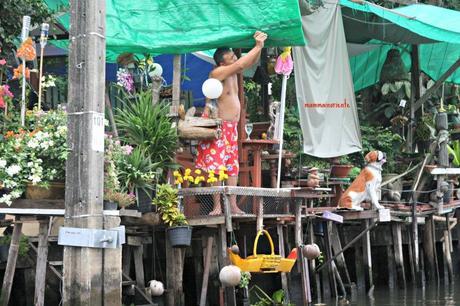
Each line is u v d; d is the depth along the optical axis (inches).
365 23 677.3
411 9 687.1
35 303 345.1
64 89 557.0
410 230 653.3
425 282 673.0
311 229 537.0
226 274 404.8
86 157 303.7
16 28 442.3
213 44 430.9
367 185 567.8
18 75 388.8
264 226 490.3
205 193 415.5
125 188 384.8
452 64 773.9
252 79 605.6
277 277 542.9
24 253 380.5
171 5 433.4
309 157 619.8
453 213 740.7
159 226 423.5
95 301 300.4
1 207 340.5
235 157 437.1
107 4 431.5
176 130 420.8
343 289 571.8
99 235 300.8
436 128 666.2
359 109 785.6
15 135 354.6
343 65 596.7
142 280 419.8
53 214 339.3
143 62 462.3
